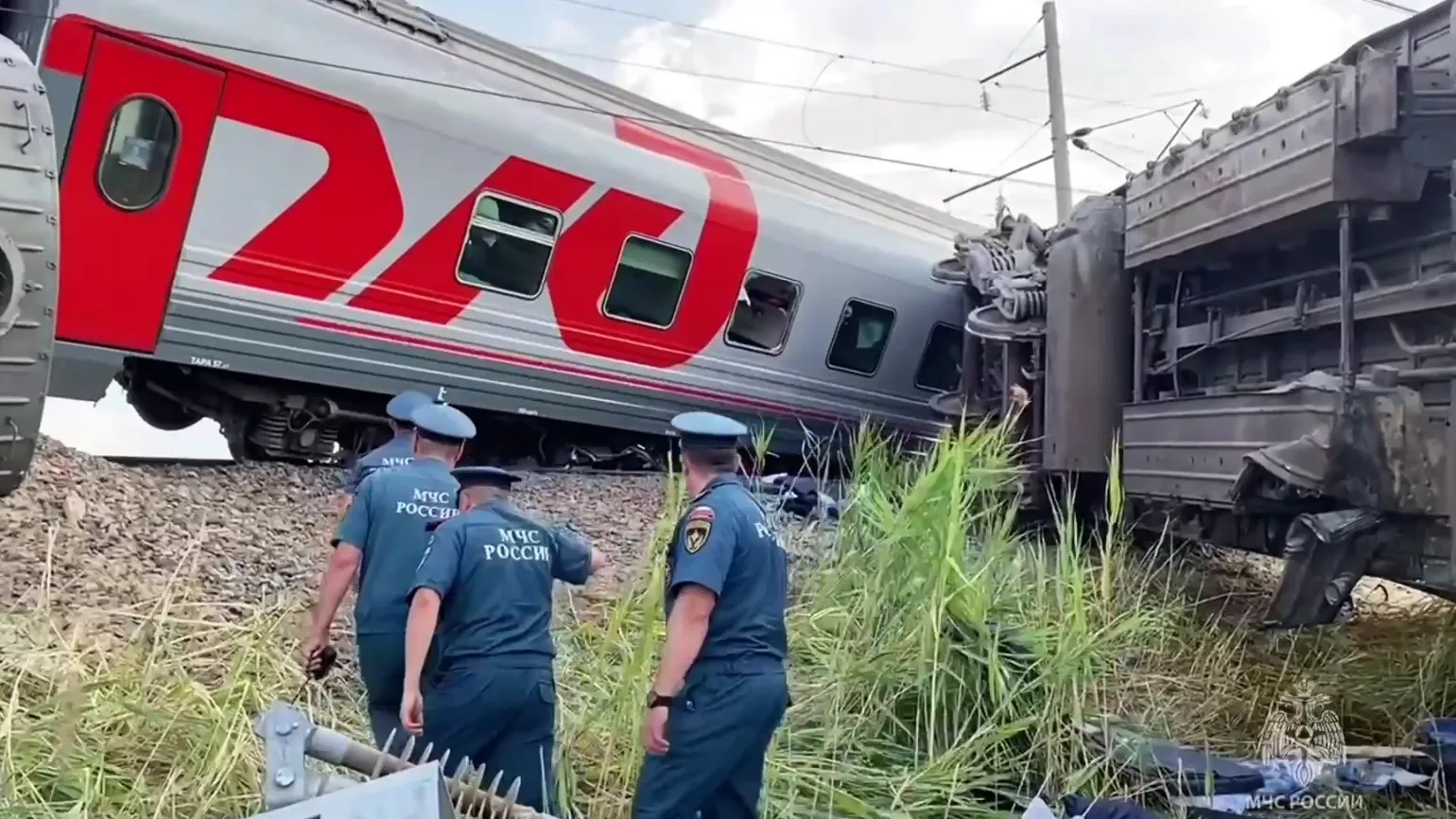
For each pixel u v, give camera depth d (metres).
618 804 4.55
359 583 4.71
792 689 5.39
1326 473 5.60
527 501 9.10
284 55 8.45
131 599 5.62
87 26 7.59
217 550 6.65
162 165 8.04
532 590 4.17
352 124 8.83
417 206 9.27
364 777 3.40
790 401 12.32
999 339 9.95
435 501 4.67
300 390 9.59
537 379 10.29
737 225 11.36
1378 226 6.32
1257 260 7.52
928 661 5.30
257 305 8.61
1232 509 6.59
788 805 4.61
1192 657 6.59
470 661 4.03
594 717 4.90
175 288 8.23
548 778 4.16
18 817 3.61
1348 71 5.69
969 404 11.15
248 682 4.58
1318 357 7.00
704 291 11.29
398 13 9.44
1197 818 4.83
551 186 10.02
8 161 3.84
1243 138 6.64
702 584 3.90
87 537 6.31
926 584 5.46
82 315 7.84
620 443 11.90
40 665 4.51
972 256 10.76
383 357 9.33
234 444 9.69
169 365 9.31
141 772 4.07
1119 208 8.68
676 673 3.88
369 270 9.11
